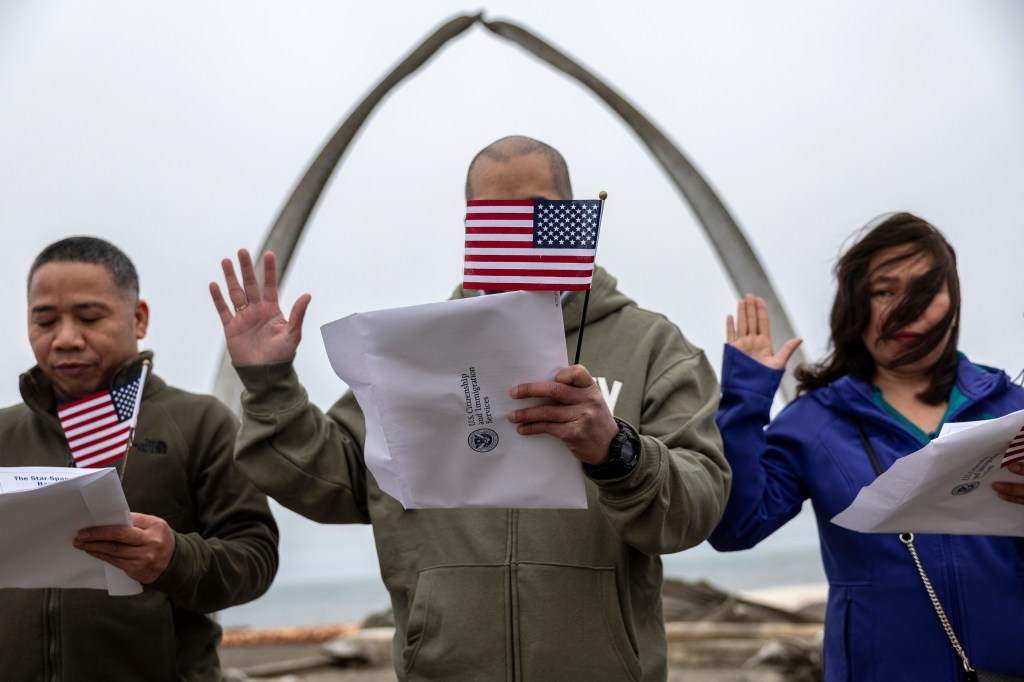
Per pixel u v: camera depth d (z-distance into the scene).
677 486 2.40
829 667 2.90
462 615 2.62
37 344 3.15
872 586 2.81
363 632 9.62
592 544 2.64
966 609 2.71
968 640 2.70
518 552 2.64
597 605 2.61
